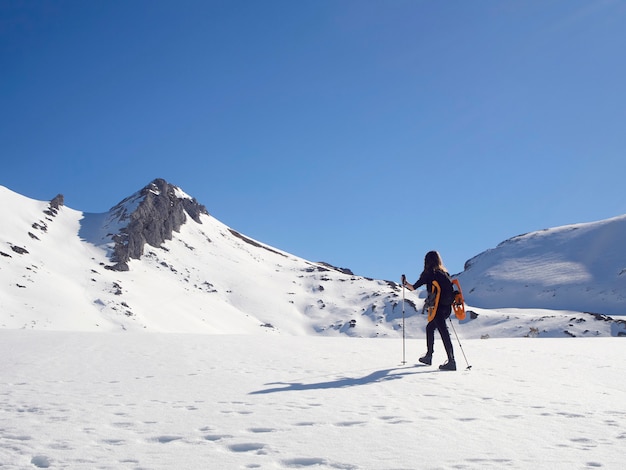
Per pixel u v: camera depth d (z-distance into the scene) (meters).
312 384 7.93
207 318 140.38
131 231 179.12
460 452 4.17
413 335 137.75
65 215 190.12
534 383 8.08
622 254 167.88
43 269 130.25
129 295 133.75
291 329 152.88
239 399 6.68
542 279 168.00
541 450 4.23
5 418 5.59
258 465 3.85
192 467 3.79
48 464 3.89
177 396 6.95
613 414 5.76
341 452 4.17
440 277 9.95
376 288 185.75
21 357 11.56
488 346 15.07
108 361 10.98
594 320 104.38
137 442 4.55
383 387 7.63
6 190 179.00
